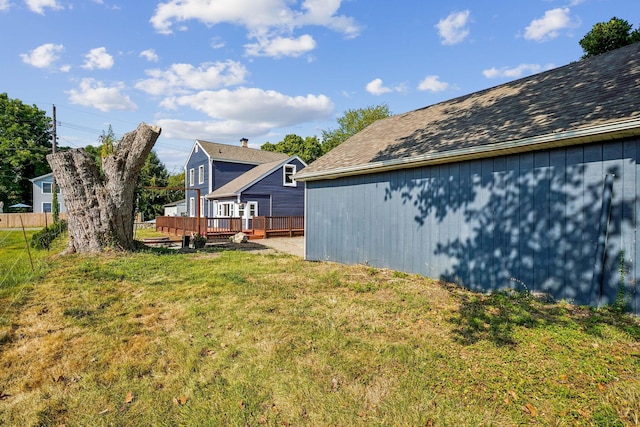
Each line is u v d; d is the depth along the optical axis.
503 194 5.16
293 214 21.62
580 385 2.45
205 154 24.53
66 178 8.54
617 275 4.02
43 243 10.78
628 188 3.96
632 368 2.65
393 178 6.97
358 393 2.48
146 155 8.93
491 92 7.88
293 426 2.17
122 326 3.86
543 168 4.71
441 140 6.21
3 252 9.84
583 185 4.32
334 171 7.83
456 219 5.81
